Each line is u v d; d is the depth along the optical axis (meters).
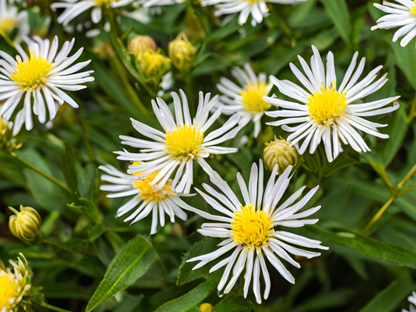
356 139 0.23
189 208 0.23
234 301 0.24
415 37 0.26
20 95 0.25
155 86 0.27
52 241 0.26
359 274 0.27
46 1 0.29
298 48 0.28
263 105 0.27
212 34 0.27
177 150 0.24
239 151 0.26
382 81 0.24
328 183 0.27
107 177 0.25
